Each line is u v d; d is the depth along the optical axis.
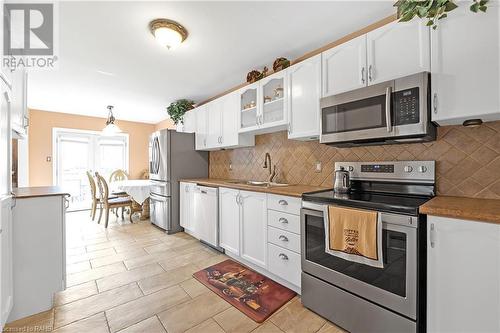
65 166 5.19
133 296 1.96
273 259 2.15
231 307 1.81
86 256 2.79
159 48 2.30
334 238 1.56
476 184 1.52
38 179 4.83
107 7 1.70
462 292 1.16
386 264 1.38
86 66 2.71
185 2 1.66
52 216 1.85
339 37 2.14
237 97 3.03
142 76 3.03
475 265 1.12
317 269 1.71
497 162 1.45
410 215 1.29
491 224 1.08
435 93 1.41
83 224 4.23
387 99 1.55
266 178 3.05
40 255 1.78
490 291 1.09
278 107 2.53
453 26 1.35
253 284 2.15
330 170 2.31
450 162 1.61
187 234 3.69
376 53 1.67
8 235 1.53
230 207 2.70
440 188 1.65
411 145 1.79
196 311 1.76
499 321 1.07
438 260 1.23
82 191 5.42
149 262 2.63
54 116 5.02
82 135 5.41
